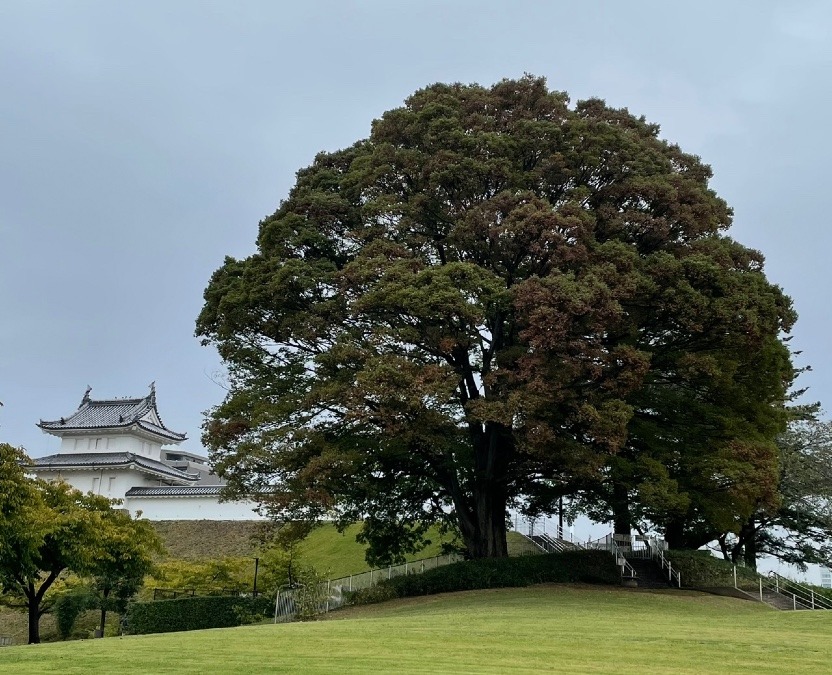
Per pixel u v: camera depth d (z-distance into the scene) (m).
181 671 10.49
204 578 32.03
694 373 24.89
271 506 25.75
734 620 18.31
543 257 24.27
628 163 27.23
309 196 27.98
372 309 23.86
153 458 63.44
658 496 23.27
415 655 12.06
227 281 28.14
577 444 23.66
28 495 21.50
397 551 32.19
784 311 25.56
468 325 24.28
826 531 36.75
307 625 17.30
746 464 23.67
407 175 27.52
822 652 12.55
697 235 27.12
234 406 26.56
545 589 25.78
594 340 23.53
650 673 10.48
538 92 29.64
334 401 23.64
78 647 13.86
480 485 28.55
